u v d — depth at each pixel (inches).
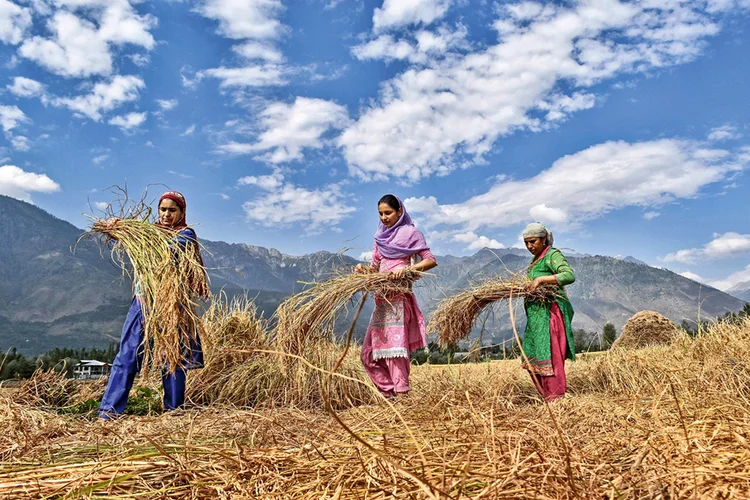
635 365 220.2
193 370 245.9
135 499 77.8
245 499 75.7
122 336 189.8
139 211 213.0
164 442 110.8
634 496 68.8
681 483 69.8
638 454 83.3
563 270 213.6
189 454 96.0
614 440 97.6
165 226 213.2
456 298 235.0
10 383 206.1
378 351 213.6
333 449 96.1
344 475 80.9
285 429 115.9
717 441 91.4
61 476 88.0
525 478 73.0
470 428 105.7
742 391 160.2
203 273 202.2
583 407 141.6
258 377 232.8
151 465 89.5
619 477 73.5
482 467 78.5
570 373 275.4
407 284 213.3
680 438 90.9
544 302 216.5
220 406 199.6
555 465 75.2
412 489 70.6
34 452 108.0
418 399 166.2
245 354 249.1
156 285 187.2
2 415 138.6
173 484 84.5
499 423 110.4
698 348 241.1
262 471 87.0
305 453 95.5
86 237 198.5
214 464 89.8
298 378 214.8
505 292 220.4
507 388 209.5
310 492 75.5
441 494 59.7
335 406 216.8
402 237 220.7
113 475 83.0
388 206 223.0
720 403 132.9
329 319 208.7
